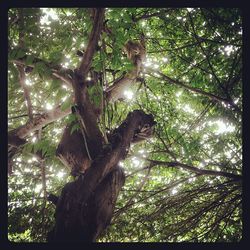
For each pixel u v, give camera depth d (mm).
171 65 7461
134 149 7359
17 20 4859
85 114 4387
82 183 3668
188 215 6570
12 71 4543
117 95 6027
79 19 5754
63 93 4590
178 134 7051
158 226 6465
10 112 6770
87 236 3328
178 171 7215
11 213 6121
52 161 5344
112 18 5020
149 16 6508
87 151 4258
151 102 8031
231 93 6625
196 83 6988
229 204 6008
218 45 6656
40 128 5727
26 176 6723
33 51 5152
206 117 7402
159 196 6902
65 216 3426
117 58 5070
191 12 6676
